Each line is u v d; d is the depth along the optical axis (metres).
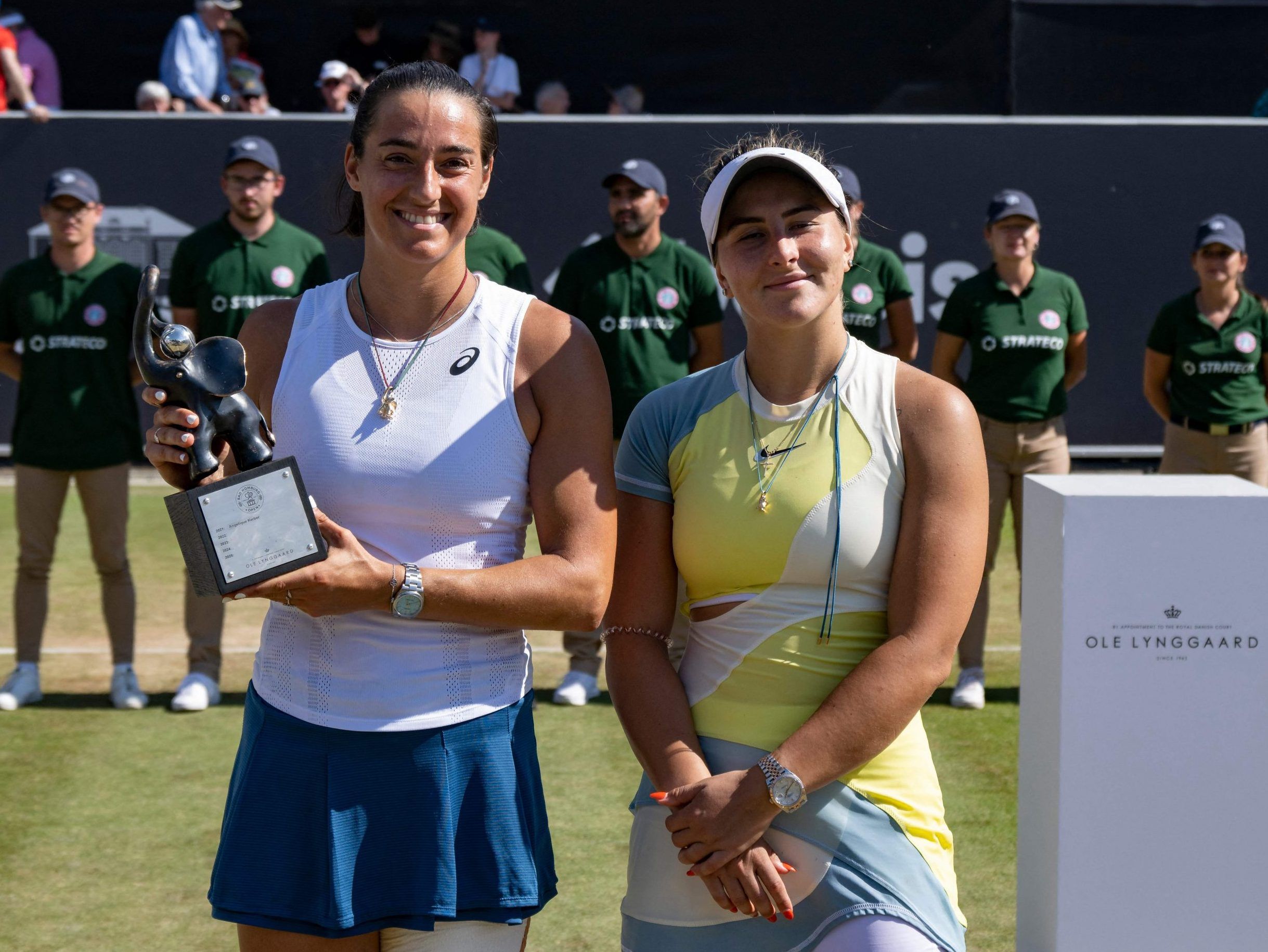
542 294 9.91
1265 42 11.26
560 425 2.18
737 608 2.21
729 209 2.19
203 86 11.08
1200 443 6.83
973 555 2.14
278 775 2.11
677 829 2.12
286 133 9.73
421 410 2.13
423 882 2.08
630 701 2.25
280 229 5.91
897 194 9.89
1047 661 2.18
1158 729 2.11
